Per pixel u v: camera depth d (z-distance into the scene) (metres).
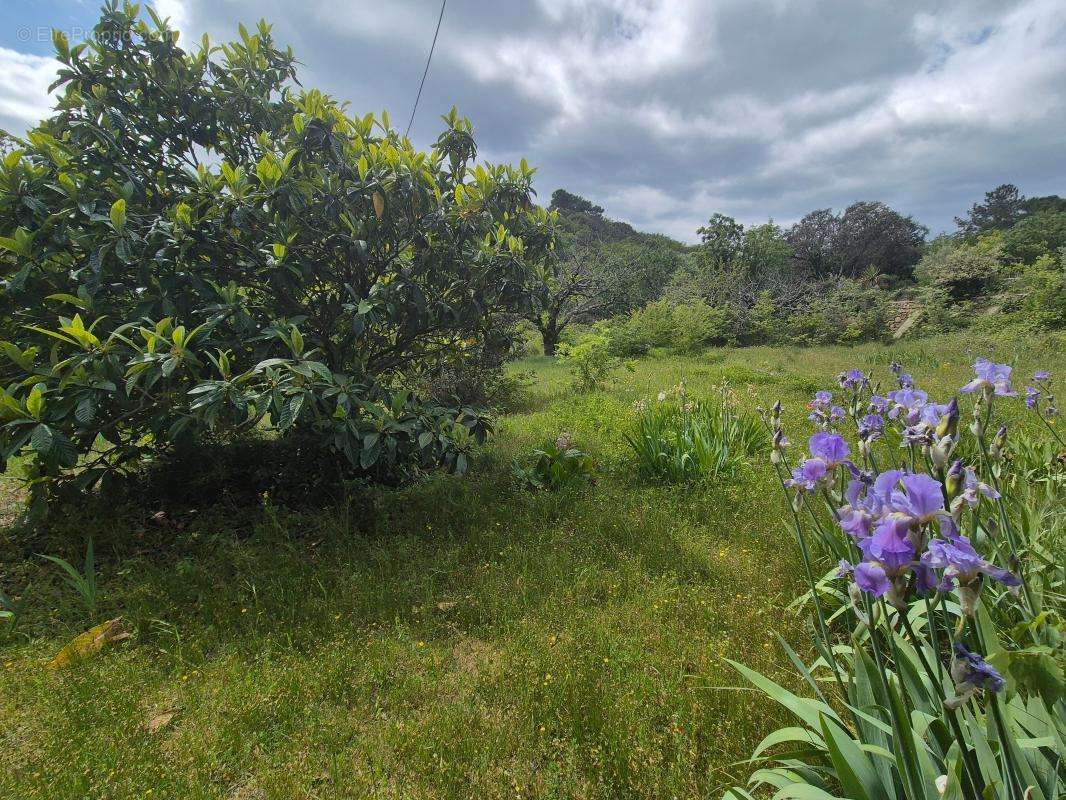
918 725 1.64
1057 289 16.03
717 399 7.17
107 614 2.99
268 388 3.37
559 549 3.65
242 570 3.41
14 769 1.95
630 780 1.92
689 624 2.86
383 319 4.30
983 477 2.15
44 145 3.82
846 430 5.45
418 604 3.12
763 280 26.23
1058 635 1.78
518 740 2.13
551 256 5.33
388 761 2.04
